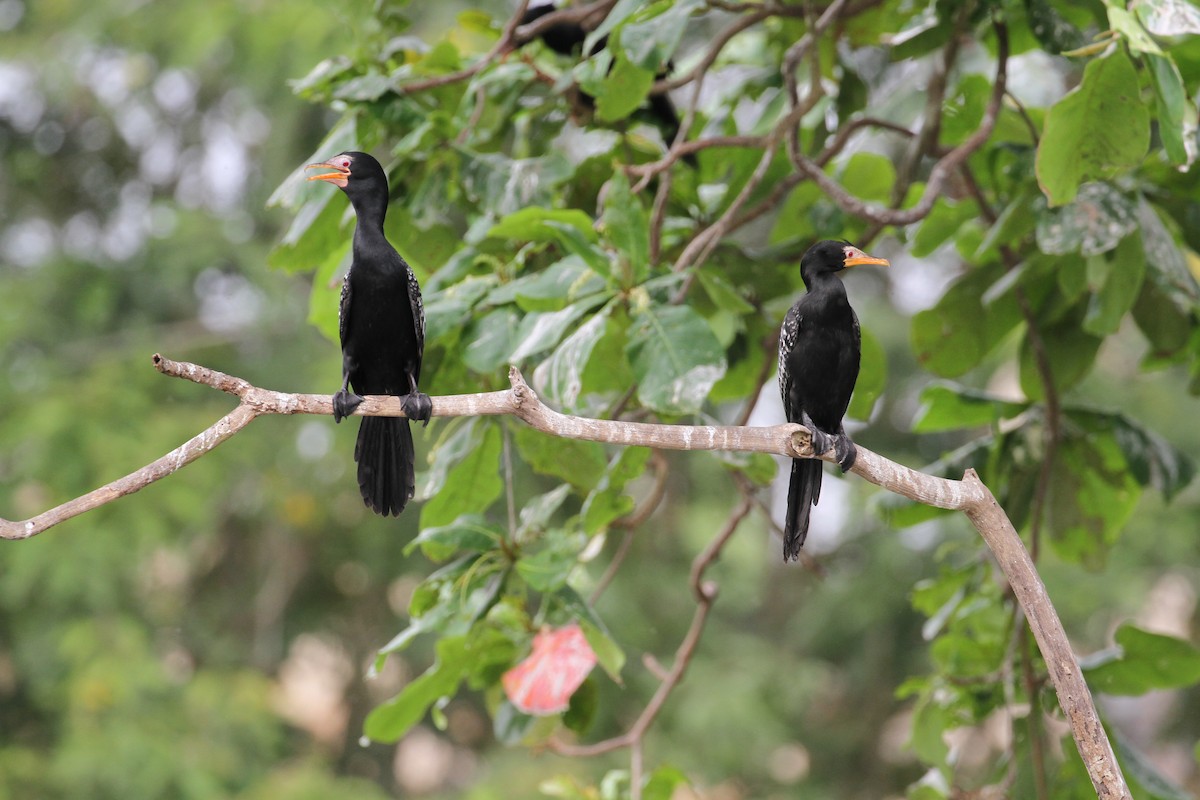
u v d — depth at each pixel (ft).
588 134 40.09
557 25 37.83
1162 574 83.51
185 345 79.56
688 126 33.27
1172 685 32.55
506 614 29.81
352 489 81.87
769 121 38.99
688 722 79.10
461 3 75.25
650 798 32.45
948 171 31.19
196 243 78.95
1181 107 24.63
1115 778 22.62
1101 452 35.37
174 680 74.79
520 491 75.25
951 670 35.14
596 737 79.00
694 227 37.37
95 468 68.13
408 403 22.94
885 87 74.08
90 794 67.21
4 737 76.48
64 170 88.12
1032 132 33.30
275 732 76.13
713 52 34.71
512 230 29.35
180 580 90.99
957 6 34.30
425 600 29.84
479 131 36.99
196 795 67.05
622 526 34.32
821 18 35.22
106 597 66.90
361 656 92.79
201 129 87.92
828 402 28.27
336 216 33.12
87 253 82.58
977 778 74.49
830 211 36.86
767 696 83.97
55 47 77.92
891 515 35.27
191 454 21.31
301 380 80.33
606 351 30.45
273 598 86.63
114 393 72.18
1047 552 76.54
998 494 35.94
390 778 95.09
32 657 71.15
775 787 85.92
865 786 91.76
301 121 78.07
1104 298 30.58
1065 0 34.53
